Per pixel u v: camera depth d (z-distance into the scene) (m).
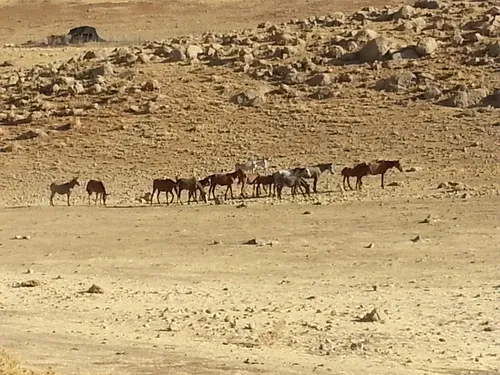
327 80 145.38
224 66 157.62
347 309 54.69
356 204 96.44
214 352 43.97
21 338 48.50
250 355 43.12
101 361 42.03
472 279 63.34
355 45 157.12
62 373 39.03
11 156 133.38
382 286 62.41
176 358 42.47
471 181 104.56
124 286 66.38
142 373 39.41
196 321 52.50
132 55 168.12
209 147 129.25
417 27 164.38
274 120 135.38
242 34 179.62
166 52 167.75
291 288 63.03
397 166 104.94
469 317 51.34
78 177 123.88
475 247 74.44
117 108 145.25
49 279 70.81
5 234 93.50
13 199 116.06
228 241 83.06
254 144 128.62
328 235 82.88
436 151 118.44
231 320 52.19
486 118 127.19
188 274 70.25
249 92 143.38
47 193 117.88
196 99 145.25
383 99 138.12
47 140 137.50
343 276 66.69
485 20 161.38
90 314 55.97
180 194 107.69
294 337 47.44
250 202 101.81
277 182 102.69
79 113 145.25
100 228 93.38
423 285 62.09
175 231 89.06
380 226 85.31
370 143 124.19
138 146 132.12
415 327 49.25
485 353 43.12
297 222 89.50
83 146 134.12
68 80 158.88
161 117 140.62
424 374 38.78
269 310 55.09
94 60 173.00
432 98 136.00
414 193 100.62
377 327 49.31
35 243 88.06
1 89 161.88
